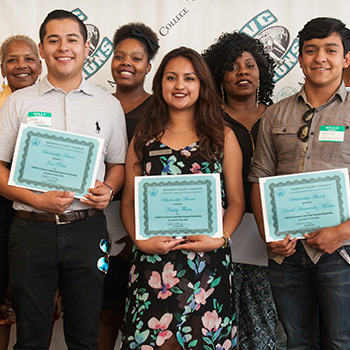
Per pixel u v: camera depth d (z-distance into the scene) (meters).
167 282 1.96
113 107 2.19
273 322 2.48
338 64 2.01
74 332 2.08
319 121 2.05
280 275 2.11
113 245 2.60
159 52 2.97
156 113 2.17
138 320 1.97
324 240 1.93
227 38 2.64
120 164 2.25
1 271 2.34
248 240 2.50
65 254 2.02
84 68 3.00
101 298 2.11
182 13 2.96
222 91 2.67
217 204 1.98
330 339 2.01
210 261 2.00
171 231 1.98
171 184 1.99
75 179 2.01
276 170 2.20
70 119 2.07
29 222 2.01
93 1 2.98
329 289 1.99
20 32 2.99
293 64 2.94
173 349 1.97
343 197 1.96
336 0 2.89
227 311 2.00
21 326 2.03
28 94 2.10
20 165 1.98
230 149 2.14
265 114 2.24
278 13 2.92
